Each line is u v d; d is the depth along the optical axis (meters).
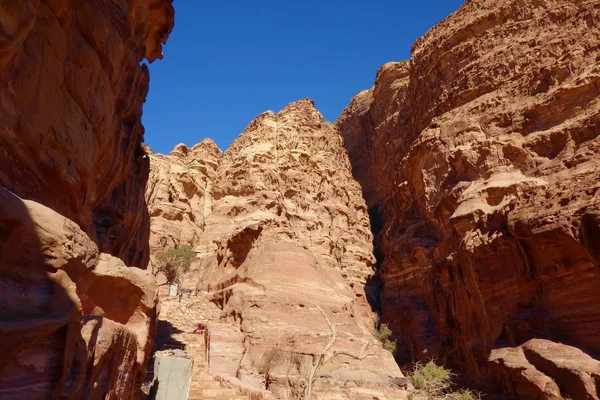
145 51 18.73
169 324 29.30
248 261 34.78
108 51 11.71
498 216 27.52
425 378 22.84
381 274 45.12
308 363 23.66
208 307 34.00
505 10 42.22
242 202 49.72
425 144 40.47
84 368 6.12
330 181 54.50
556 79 33.34
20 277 5.27
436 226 38.22
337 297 32.59
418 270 39.47
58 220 5.98
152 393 12.75
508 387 23.95
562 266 22.75
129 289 9.33
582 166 26.81
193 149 61.25
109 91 12.03
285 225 42.66
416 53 51.84
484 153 33.50
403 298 40.00
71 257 5.98
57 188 9.29
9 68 7.44
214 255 42.28
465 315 30.05
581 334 21.38
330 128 62.25
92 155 10.98
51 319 5.27
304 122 57.59
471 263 28.75
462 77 42.31
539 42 37.50
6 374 4.75
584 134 28.67
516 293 25.72
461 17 47.31
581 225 21.19
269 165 51.94
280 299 29.44
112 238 15.91
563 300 22.80
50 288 5.59
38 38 8.45
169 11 18.02
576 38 34.94
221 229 49.28
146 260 23.31
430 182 39.50
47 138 8.81
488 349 26.80
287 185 50.94
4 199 5.10
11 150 7.76
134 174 18.91
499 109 36.34
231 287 33.62
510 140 32.84
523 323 24.22
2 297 4.94
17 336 4.73
